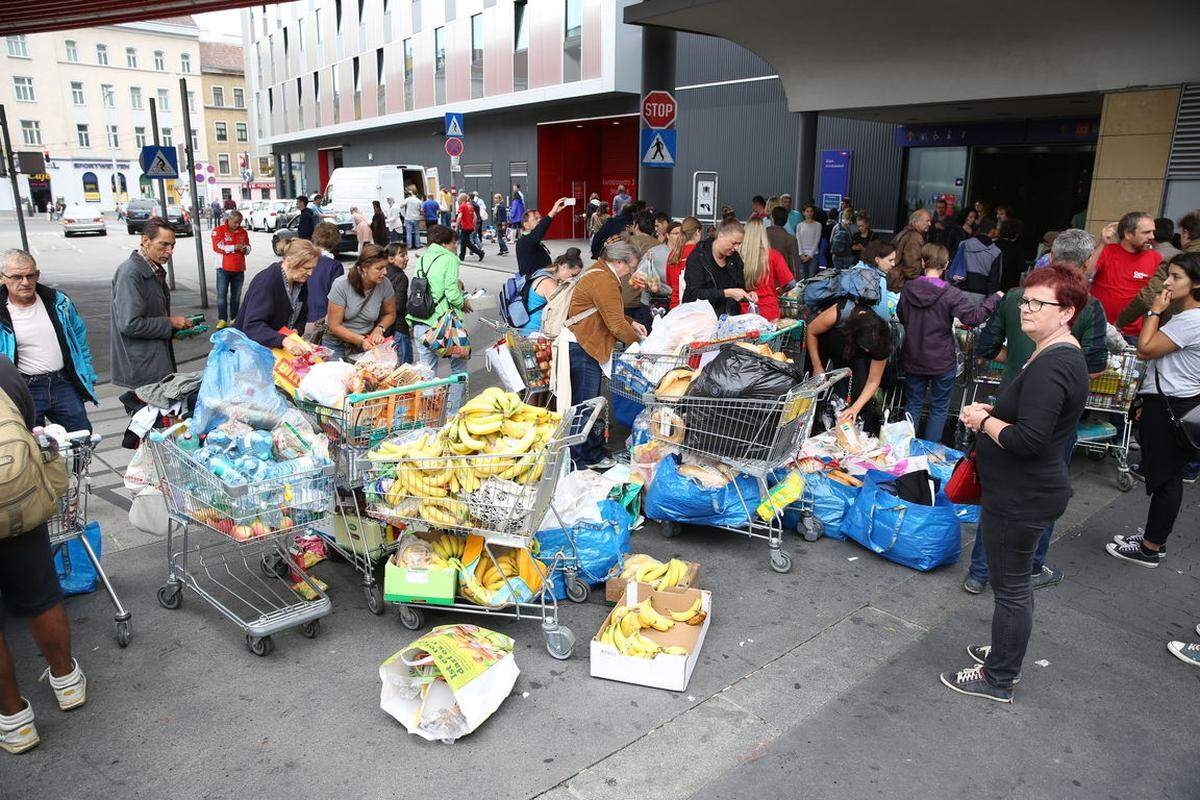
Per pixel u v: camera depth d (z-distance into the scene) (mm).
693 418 4750
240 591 4379
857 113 14602
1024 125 15469
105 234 37938
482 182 32281
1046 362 3135
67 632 3346
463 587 3924
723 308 6898
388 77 35344
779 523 4695
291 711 3414
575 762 3109
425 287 7328
